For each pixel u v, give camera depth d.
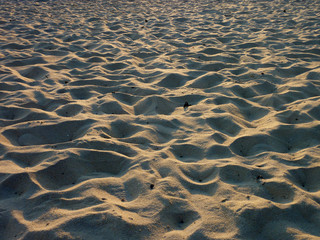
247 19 7.01
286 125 2.52
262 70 3.90
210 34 5.84
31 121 2.69
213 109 2.89
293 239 1.48
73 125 2.66
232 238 1.48
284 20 6.64
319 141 2.32
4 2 9.42
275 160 2.12
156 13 8.10
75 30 6.32
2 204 1.76
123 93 3.36
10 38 5.55
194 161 2.19
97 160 2.17
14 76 3.79
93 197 1.78
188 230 1.56
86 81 3.72
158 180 1.94
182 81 3.71
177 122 2.71
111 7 9.02
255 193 1.81
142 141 2.42
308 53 4.52
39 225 1.59
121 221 1.56
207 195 1.83
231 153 2.23
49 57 4.63
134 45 5.32
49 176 1.99
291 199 1.74
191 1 9.95
